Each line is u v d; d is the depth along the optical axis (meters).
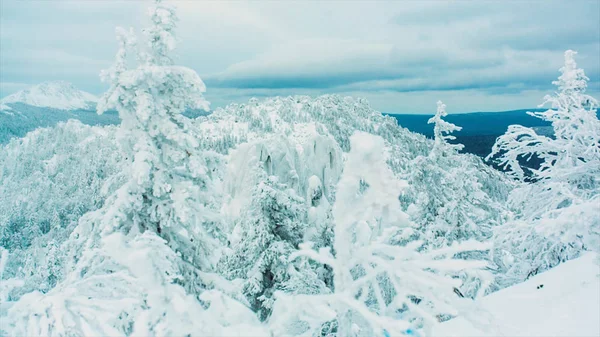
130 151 8.86
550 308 8.21
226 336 3.63
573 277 10.18
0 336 5.07
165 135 8.53
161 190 8.84
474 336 6.39
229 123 150.12
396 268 4.20
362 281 4.32
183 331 3.51
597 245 9.54
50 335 5.12
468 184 16.73
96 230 8.58
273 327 3.89
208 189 9.57
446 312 4.13
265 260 12.05
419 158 17.14
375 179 4.15
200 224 9.16
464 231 15.83
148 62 8.55
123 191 8.60
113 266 7.09
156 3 8.58
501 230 13.56
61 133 102.44
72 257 8.52
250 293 11.79
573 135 15.96
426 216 16.55
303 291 11.11
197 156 9.18
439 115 17.33
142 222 9.11
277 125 151.12
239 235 13.02
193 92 9.01
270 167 62.06
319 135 76.69
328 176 73.75
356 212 4.30
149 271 3.27
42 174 82.75
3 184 78.69
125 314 6.45
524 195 17.08
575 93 16.05
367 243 4.64
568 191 14.40
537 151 16.91
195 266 9.65
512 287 10.81
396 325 3.61
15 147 95.06
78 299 5.15
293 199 13.38
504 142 17.17
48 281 21.91
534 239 14.62
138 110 8.10
